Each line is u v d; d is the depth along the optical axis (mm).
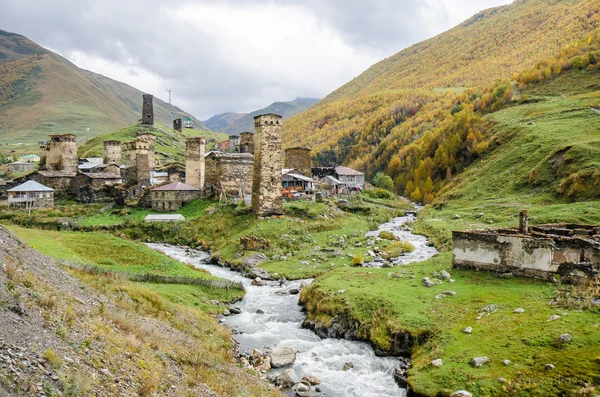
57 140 96750
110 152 116000
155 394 14242
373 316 28391
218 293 37281
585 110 107000
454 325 24953
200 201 80125
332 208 77812
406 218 84188
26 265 19656
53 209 78000
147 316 23172
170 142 184500
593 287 25516
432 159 134250
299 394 21188
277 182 65438
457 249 35438
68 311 16547
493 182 86188
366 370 24000
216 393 16875
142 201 81812
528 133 100750
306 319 32031
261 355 25188
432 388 19562
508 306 25672
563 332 20703
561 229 35219
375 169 182625
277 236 57406
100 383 12977
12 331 12812
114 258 41281
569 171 68750
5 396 9781
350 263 47438
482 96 168500
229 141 169000
